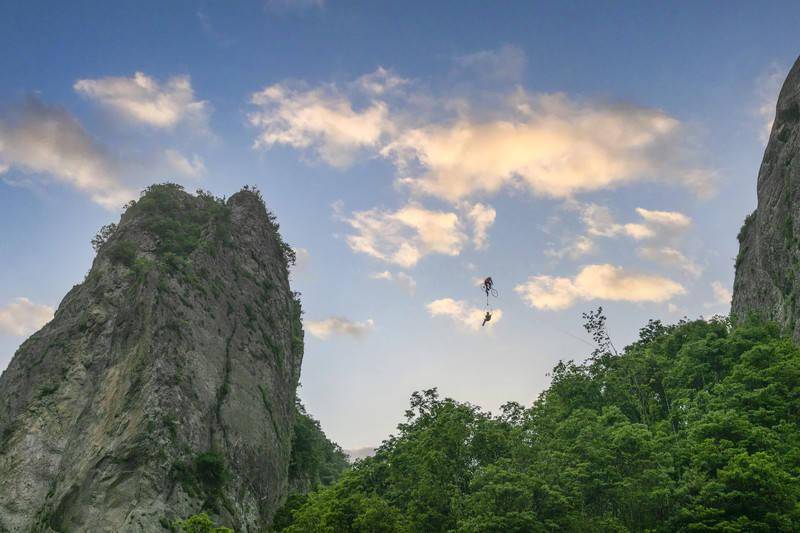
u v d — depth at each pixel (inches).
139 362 3142.2
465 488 2284.7
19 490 2987.2
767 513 1979.6
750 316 3663.9
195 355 3282.5
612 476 2219.5
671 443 2571.4
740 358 3137.3
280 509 2965.1
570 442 2564.0
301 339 4571.9
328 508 2285.9
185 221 4148.6
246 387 3462.1
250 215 4375.0
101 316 3548.2
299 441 4192.9
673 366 3503.9
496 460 2268.7
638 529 2146.9
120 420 2942.9
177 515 2684.5
